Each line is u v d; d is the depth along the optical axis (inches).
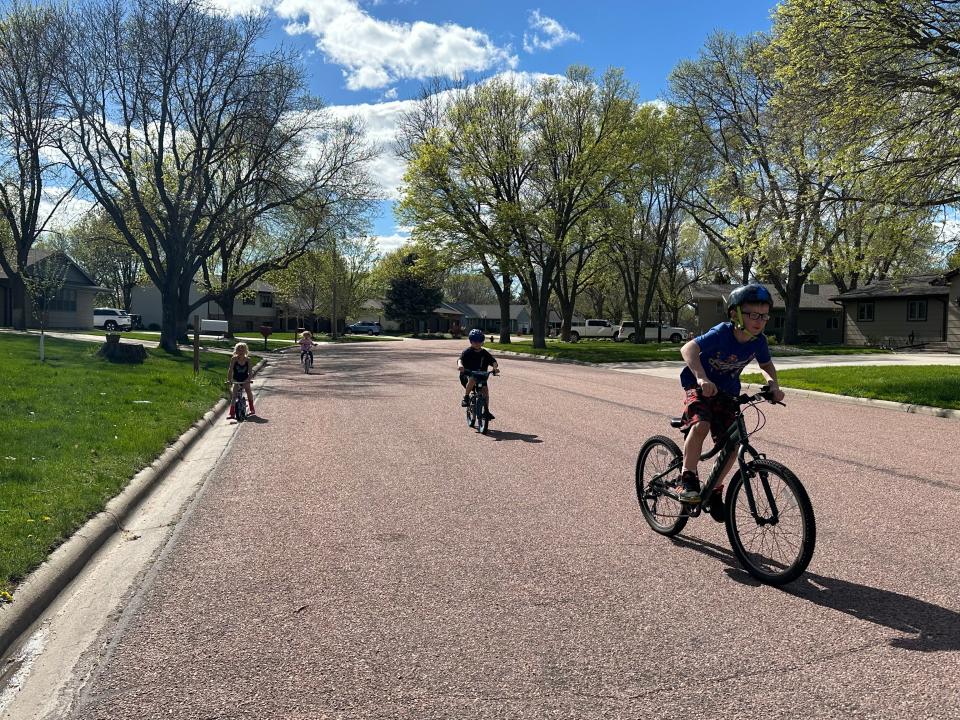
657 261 2167.8
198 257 1448.1
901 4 581.9
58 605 163.6
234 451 365.1
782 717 113.9
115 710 118.3
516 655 136.2
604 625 149.8
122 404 471.5
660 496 218.5
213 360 1034.1
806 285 2308.1
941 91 577.3
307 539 213.0
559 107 1573.6
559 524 227.8
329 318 3378.4
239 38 1130.0
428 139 1663.4
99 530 210.4
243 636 145.7
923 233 702.5
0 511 210.5
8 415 394.0
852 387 630.5
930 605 159.5
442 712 116.3
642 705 117.9
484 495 266.2
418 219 1659.7
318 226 1427.2
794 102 669.9
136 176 1200.8
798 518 166.7
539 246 1678.2
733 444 190.1
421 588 171.9
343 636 145.2
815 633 145.1
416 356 1465.3
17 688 126.5
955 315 1529.3
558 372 978.1
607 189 1573.6
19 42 1104.2
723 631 146.3
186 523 232.2
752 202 845.8
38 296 954.7
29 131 1161.4
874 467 317.7
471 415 438.6
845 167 652.7
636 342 2231.8
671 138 1558.8
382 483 287.1
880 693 121.0
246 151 1257.4
